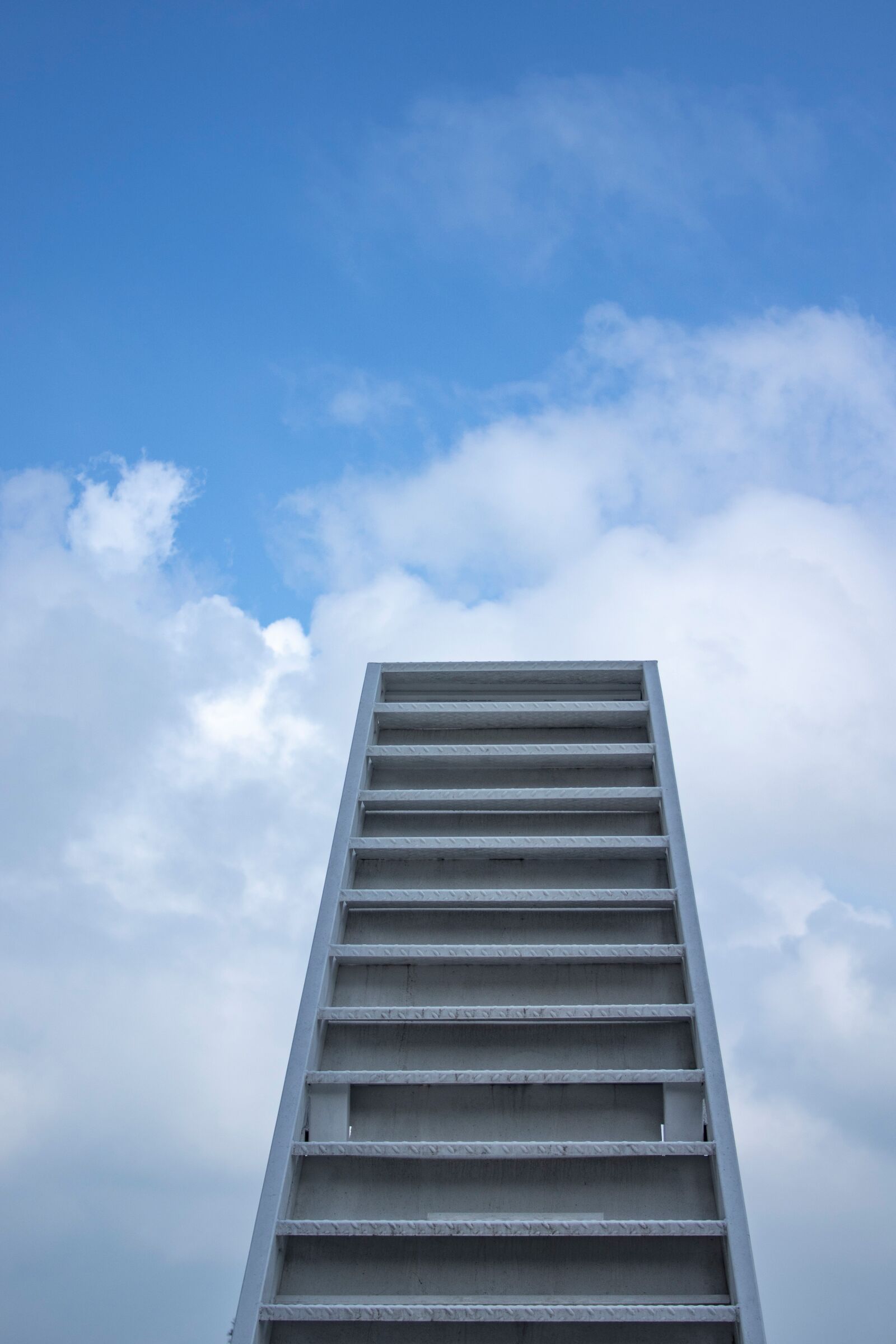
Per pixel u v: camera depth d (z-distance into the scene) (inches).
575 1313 110.4
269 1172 120.0
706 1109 128.2
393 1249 120.0
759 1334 107.9
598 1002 141.9
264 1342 111.5
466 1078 129.1
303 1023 132.5
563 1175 125.5
